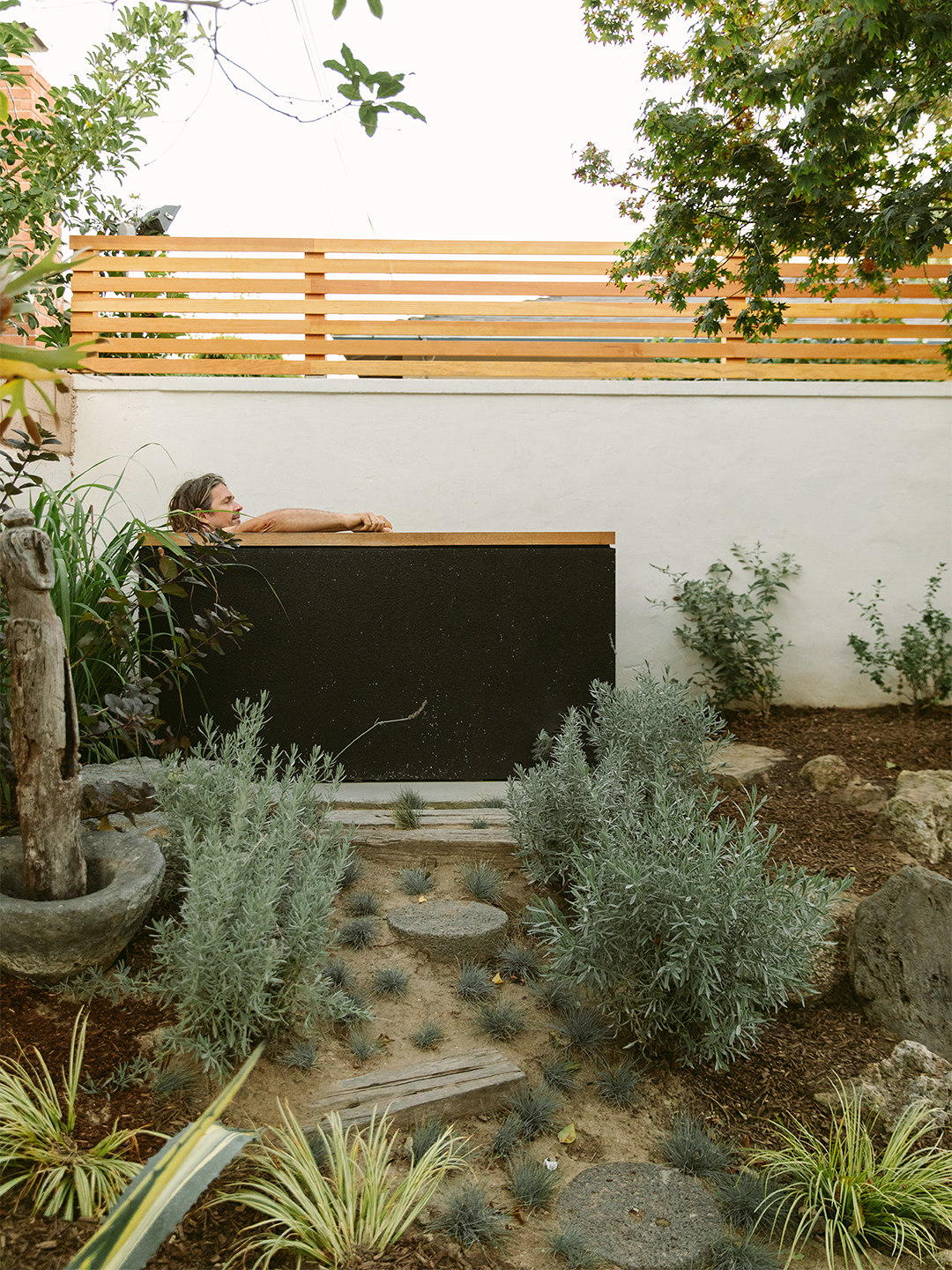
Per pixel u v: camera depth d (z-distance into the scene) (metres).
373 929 2.94
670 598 5.75
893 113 4.26
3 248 2.85
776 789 4.15
